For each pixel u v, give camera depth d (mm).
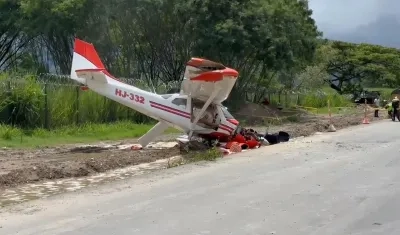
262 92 41562
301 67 41875
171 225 7406
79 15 32969
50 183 11734
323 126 26609
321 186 10281
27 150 16906
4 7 38125
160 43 36094
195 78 17250
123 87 18016
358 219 7668
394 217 7781
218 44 31797
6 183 11406
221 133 18422
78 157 15664
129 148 18297
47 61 40500
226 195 9516
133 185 10836
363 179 11023
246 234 6895
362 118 35656
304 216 7859
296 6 37688
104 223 7574
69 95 23078
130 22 34812
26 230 7258
